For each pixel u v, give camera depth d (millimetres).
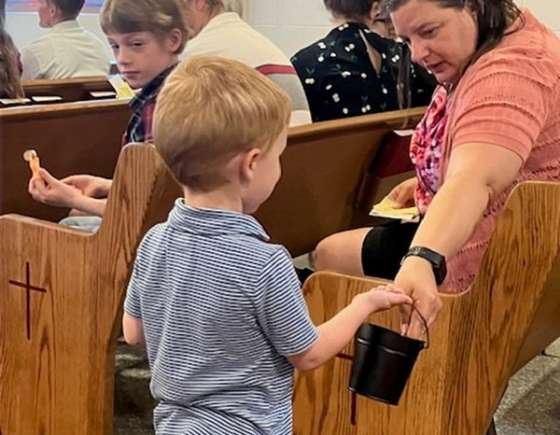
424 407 1706
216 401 1405
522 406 2596
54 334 2057
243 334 1389
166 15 2209
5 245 2086
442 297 1651
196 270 1402
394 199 2131
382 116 2264
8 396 2160
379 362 1457
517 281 1591
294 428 1857
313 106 2639
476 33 1680
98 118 2496
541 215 1553
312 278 1790
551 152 1675
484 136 1546
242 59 2465
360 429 1785
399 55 2670
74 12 3574
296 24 4402
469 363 1656
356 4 2623
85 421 2047
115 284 1940
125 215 1889
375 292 1462
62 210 2559
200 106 1390
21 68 3402
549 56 1640
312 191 2215
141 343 1557
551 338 1925
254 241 1402
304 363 1407
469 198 1486
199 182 1422
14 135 2299
